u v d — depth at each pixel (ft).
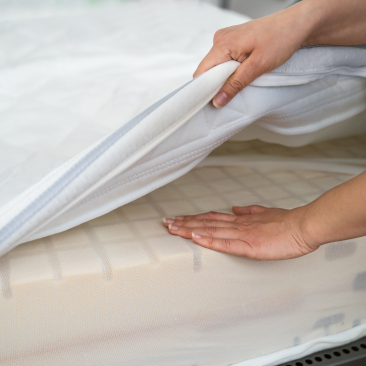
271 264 2.14
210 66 1.95
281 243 1.95
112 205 1.93
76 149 2.24
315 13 2.01
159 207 2.37
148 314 1.97
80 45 4.11
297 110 2.28
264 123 2.34
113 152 1.66
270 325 2.35
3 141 2.34
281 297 2.29
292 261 2.19
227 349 2.28
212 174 2.87
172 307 2.01
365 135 3.64
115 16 5.50
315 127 2.47
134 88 2.94
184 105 1.79
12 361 1.78
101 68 3.45
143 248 1.94
